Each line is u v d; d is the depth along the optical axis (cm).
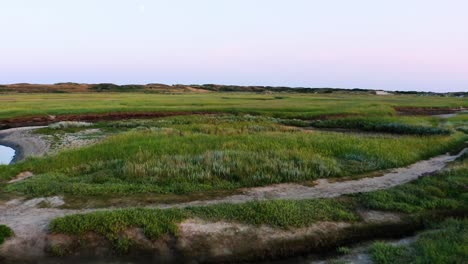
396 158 2033
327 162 1831
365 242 1100
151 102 7150
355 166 1853
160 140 2433
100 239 1022
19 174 1753
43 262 954
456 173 1658
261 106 6397
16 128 4241
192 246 1026
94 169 1761
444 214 1266
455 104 7969
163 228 1066
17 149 3177
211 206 1209
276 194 1430
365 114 5384
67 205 1267
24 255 968
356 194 1387
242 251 1027
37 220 1127
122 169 1647
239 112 5522
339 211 1227
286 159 1834
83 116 5009
